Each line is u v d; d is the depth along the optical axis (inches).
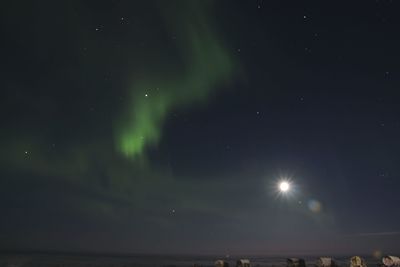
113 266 2043.6
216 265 1750.7
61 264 2106.3
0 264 2039.9
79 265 2050.9
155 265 2138.3
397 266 1724.9
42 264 2079.2
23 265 2020.2
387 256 1755.7
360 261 1729.8
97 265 2079.2
